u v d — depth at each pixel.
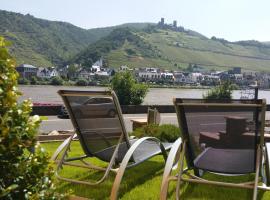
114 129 4.71
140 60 191.75
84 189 4.70
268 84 110.25
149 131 8.34
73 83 106.00
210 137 4.08
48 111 22.27
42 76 104.88
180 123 4.10
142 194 4.58
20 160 2.15
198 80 143.88
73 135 5.00
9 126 2.08
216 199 4.47
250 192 4.79
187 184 5.05
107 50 191.12
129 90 26.92
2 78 2.16
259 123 3.79
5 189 1.96
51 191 2.25
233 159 4.09
